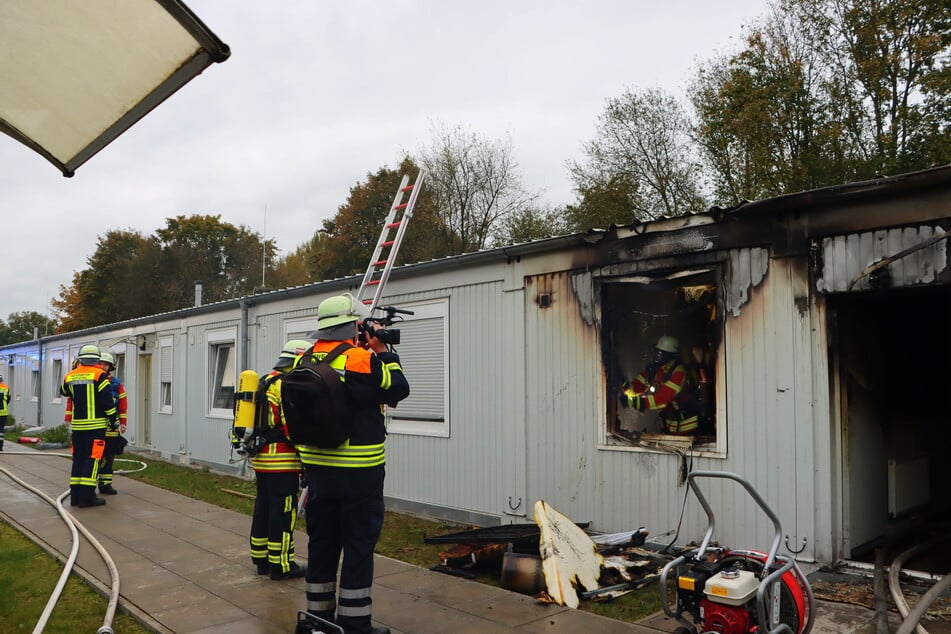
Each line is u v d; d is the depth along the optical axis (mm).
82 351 9625
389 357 4340
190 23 2395
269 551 5930
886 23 17562
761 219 5777
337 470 4188
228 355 13477
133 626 4973
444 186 31953
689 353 6488
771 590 3514
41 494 10016
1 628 4996
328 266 37188
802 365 5520
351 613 4172
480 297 8102
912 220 4992
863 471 5957
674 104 24406
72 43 2535
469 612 5023
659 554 5984
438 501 8531
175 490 10883
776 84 19219
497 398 7852
